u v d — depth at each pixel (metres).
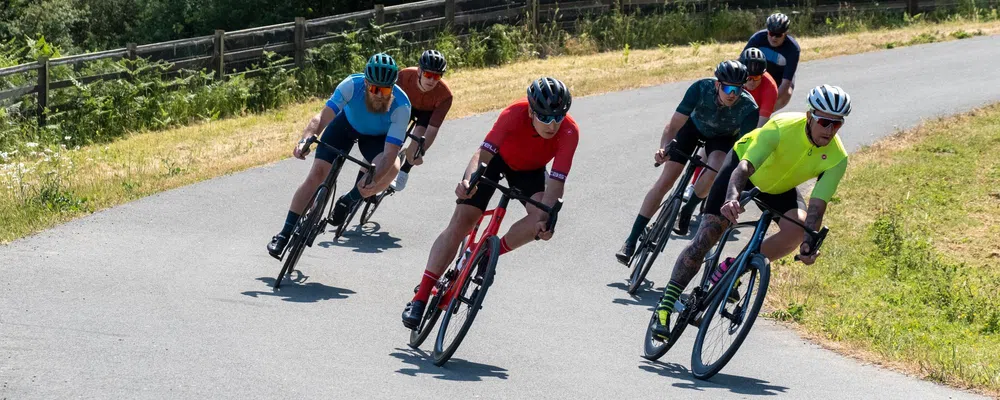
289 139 22.05
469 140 21.19
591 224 15.59
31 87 25.38
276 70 29.81
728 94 11.95
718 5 40.91
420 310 9.45
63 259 12.27
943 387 9.20
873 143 20.41
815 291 12.78
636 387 8.76
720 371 9.45
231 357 8.90
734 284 9.14
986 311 12.57
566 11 38.88
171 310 10.36
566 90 8.79
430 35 34.91
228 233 14.13
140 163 19.81
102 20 57.06
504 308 11.44
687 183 12.61
